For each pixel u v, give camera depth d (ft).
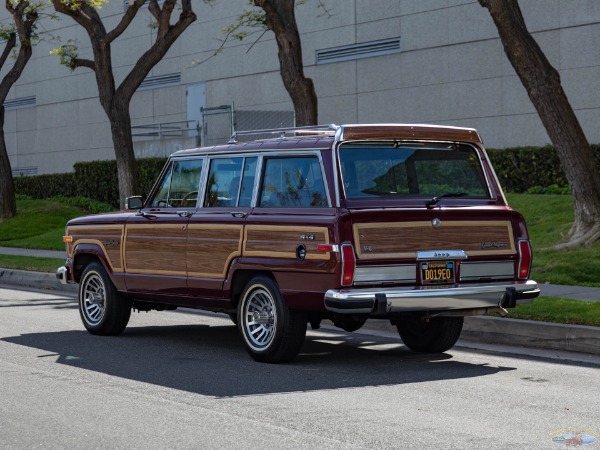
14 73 121.60
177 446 23.94
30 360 37.55
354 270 33.17
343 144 34.71
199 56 134.41
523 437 24.68
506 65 98.17
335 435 24.90
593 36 90.99
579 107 92.32
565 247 64.28
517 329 41.75
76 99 157.28
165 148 126.31
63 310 55.77
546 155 89.61
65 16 157.48
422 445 23.82
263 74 125.39
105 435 25.14
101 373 34.55
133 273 42.34
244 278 37.40
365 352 39.86
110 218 43.78
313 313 36.17
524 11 95.81
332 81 115.75
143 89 144.15
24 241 105.81
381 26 110.22
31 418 27.17
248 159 37.78
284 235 35.01
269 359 36.45
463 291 34.53
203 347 41.14
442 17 103.76
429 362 37.17
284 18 71.26
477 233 35.45
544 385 32.09
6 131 173.47
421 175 35.91
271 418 26.96
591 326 40.37
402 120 108.27
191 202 40.24
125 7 145.18
